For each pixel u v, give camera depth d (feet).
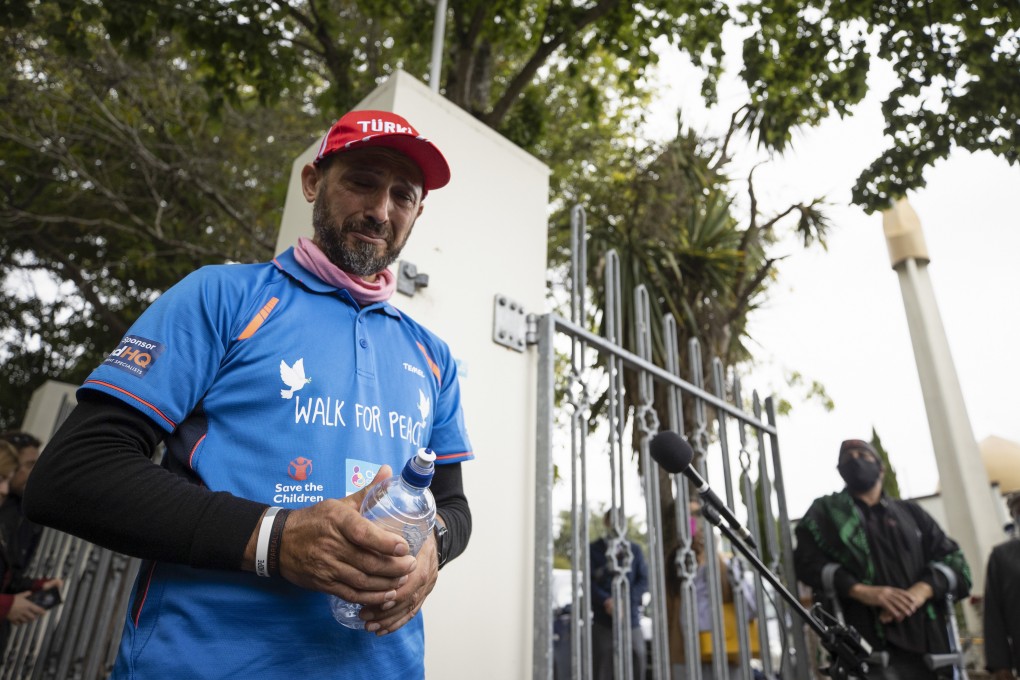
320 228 3.95
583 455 7.23
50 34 14.07
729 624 12.23
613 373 7.89
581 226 8.25
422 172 4.17
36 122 20.30
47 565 12.38
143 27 14.26
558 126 25.72
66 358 28.78
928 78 10.89
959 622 25.58
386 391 3.66
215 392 3.16
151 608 2.86
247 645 2.80
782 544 10.08
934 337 29.50
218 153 24.99
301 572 2.66
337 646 3.00
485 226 7.70
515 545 6.75
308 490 3.10
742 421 10.27
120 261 25.98
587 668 6.48
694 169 20.86
